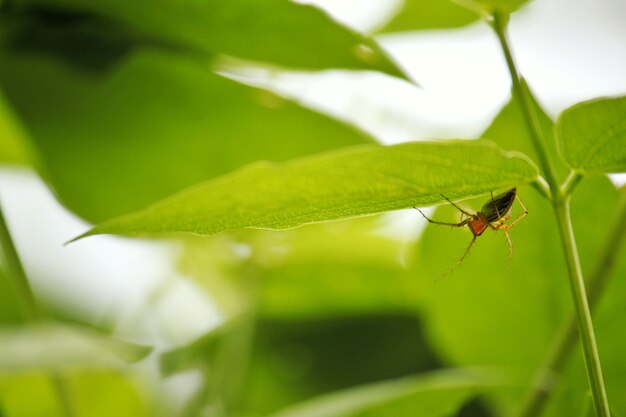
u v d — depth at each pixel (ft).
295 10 0.97
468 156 0.79
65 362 0.89
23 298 0.99
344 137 1.15
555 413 1.02
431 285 1.06
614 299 0.99
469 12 1.14
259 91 1.14
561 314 1.04
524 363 1.06
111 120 1.15
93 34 1.06
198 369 1.14
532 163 0.80
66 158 1.16
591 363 0.83
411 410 1.00
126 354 0.91
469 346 1.06
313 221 0.81
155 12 1.02
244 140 1.16
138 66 1.12
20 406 1.13
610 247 0.96
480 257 1.05
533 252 1.04
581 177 0.83
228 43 1.03
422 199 0.81
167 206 0.79
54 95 1.13
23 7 1.05
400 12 1.15
